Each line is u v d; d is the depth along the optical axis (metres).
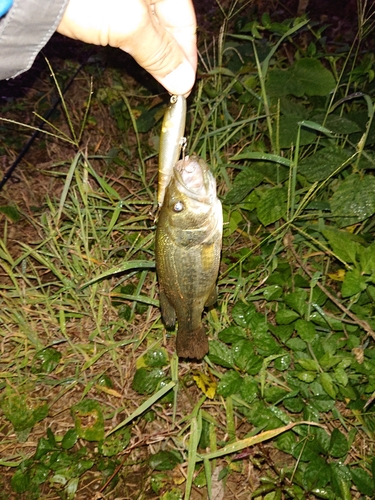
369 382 0.58
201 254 0.44
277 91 0.83
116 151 0.90
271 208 0.69
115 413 0.63
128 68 1.11
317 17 1.33
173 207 0.42
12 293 0.70
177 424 0.61
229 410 0.60
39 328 0.70
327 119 0.78
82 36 0.35
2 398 0.64
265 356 0.62
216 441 0.59
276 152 0.76
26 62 0.36
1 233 0.84
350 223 0.69
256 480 0.57
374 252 0.62
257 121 0.82
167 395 0.63
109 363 0.67
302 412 0.61
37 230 0.80
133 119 0.77
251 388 0.59
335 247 0.63
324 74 0.82
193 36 0.43
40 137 1.01
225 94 0.80
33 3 0.33
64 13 0.34
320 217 0.72
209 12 1.25
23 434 0.62
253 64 0.95
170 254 0.45
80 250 0.74
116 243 0.77
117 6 0.34
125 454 0.60
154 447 0.61
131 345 0.68
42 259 0.69
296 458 0.56
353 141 0.81
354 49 1.04
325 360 0.59
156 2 0.42
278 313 0.63
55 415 0.64
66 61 1.15
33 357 0.67
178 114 0.41
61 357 0.67
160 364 0.64
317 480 0.54
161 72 0.39
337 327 0.62
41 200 0.90
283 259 0.72
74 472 0.58
